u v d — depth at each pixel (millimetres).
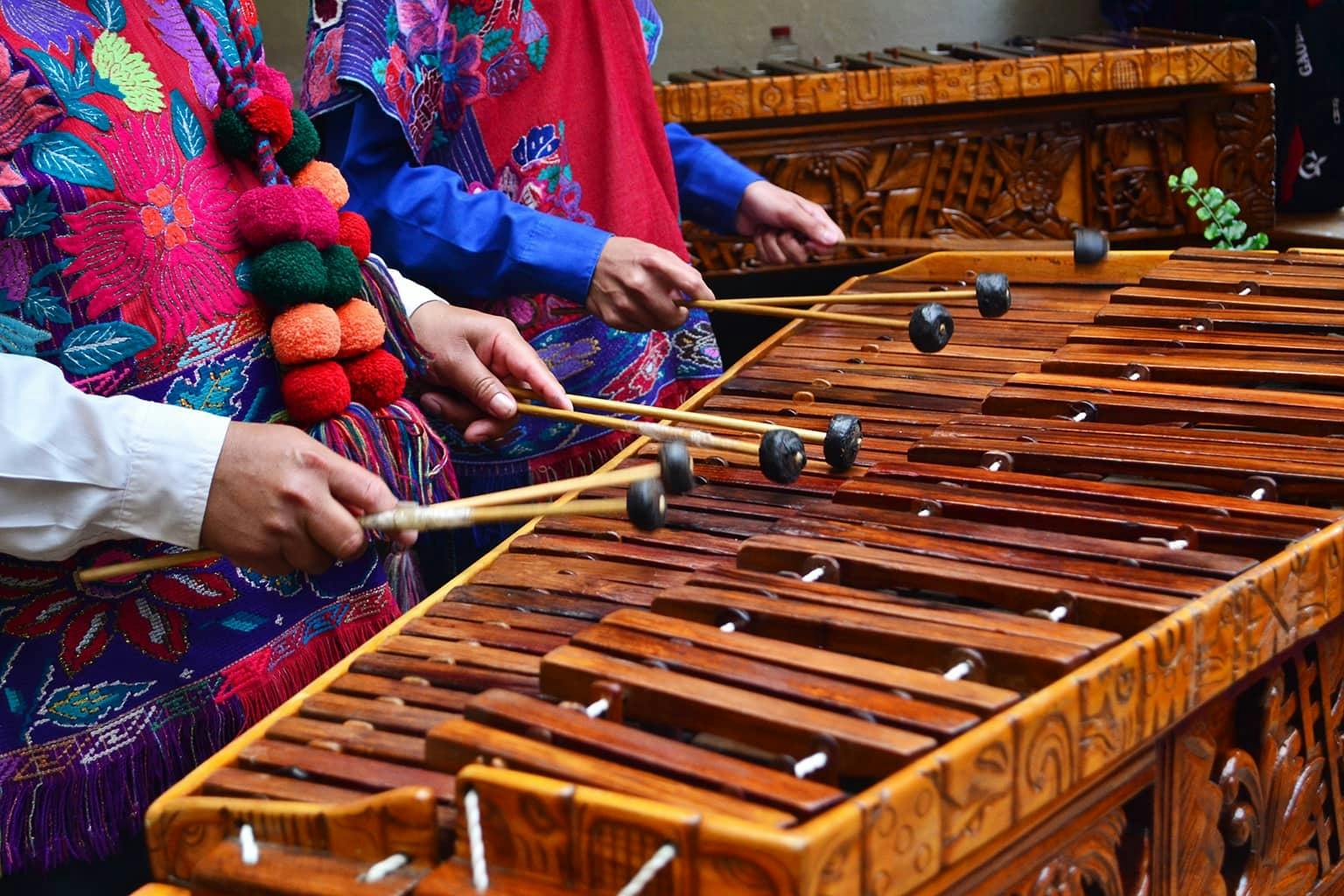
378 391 1875
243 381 1806
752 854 1075
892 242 2938
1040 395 2080
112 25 1719
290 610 1836
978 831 1222
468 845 1224
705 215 2920
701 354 2721
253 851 1305
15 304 1616
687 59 5348
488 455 2490
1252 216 4051
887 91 3781
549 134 2416
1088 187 4000
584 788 1157
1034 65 3799
